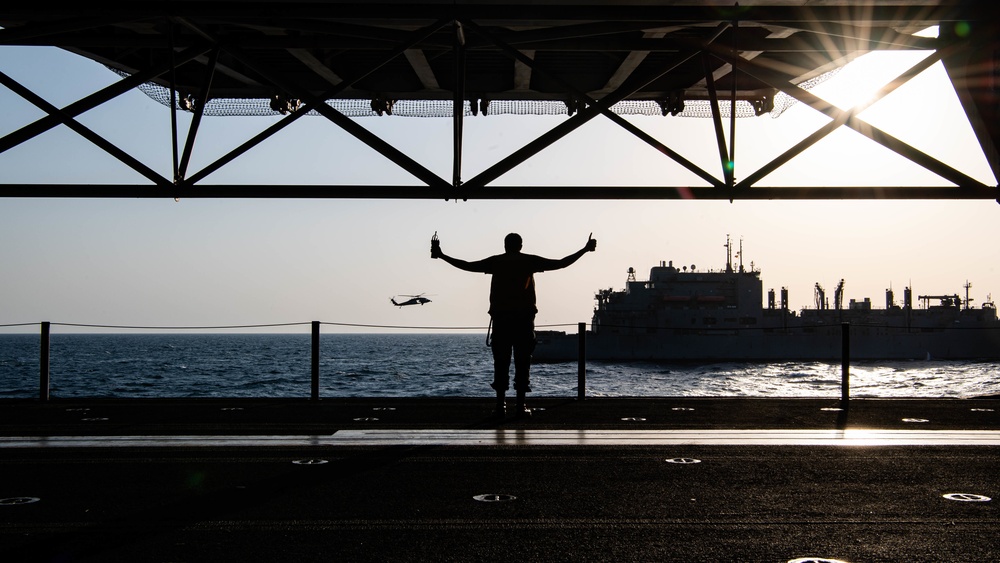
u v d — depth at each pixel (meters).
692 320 73.00
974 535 3.53
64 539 3.47
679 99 9.83
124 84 7.33
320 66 8.95
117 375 52.56
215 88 9.92
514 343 7.59
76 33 8.00
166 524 3.72
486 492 4.39
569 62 9.52
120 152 7.23
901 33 7.69
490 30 8.15
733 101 7.28
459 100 7.33
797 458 5.38
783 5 7.26
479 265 7.63
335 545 3.38
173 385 43.34
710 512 3.94
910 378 55.19
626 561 3.16
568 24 7.50
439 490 4.42
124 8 7.00
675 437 6.30
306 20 7.24
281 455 5.52
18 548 3.34
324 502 4.15
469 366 71.12
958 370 63.38
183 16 7.04
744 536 3.52
